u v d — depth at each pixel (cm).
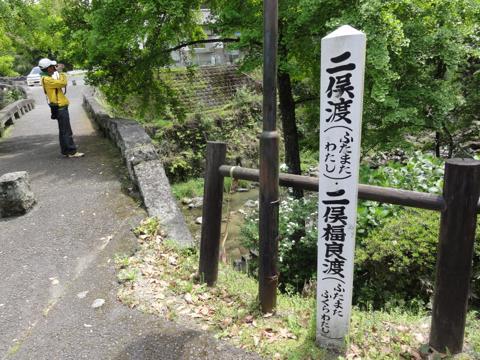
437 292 224
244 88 1658
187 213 952
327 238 225
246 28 563
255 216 642
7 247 420
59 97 714
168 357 246
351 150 206
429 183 453
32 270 375
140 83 845
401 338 246
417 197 214
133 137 663
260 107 1582
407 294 373
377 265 383
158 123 1288
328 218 222
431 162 515
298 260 500
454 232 208
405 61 538
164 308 298
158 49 769
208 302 305
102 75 834
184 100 1603
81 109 1421
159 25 671
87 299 319
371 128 636
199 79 1739
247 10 586
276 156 254
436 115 575
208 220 319
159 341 261
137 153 579
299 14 530
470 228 206
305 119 880
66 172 653
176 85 1639
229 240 767
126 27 607
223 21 604
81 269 373
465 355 226
